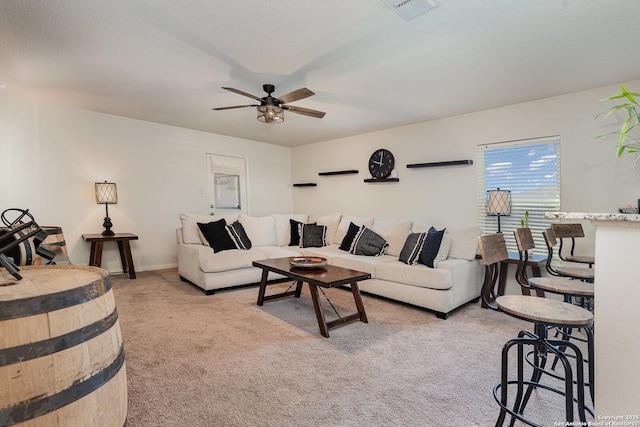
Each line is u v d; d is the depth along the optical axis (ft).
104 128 15.06
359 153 18.95
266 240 16.24
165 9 6.75
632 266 2.72
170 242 17.33
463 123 14.67
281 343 8.19
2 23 7.22
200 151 18.39
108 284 2.91
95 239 13.38
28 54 8.76
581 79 10.53
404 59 9.09
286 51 8.61
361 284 12.48
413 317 10.12
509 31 7.61
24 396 2.20
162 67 9.63
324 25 7.37
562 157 12.05
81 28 7.46
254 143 21.08
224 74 10.15
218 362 7.20
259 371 6.82
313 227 16.53
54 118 13.71
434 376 6.65
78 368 2.44
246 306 11.12
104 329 2.70
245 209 20.65
